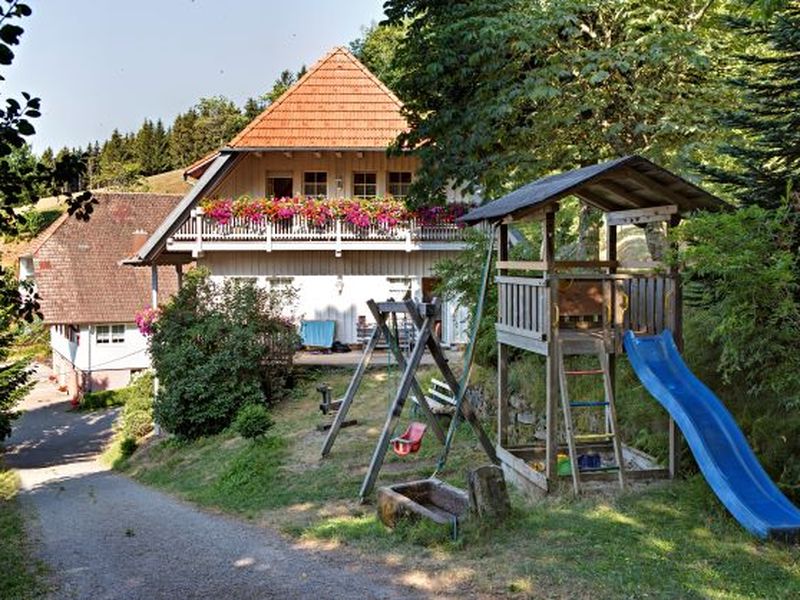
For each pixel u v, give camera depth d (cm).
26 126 529
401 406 1036
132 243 3459
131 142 8400
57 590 727
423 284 2366
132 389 2362
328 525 903
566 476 893
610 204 977
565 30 1353
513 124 1467
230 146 2100
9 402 1689
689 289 922
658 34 1311
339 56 2319
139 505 1225
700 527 723
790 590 571
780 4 859
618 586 601
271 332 1875
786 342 736
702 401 798
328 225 2173
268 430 1477
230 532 935
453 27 1316
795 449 791
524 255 1407
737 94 1301
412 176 2275
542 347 890
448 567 691
